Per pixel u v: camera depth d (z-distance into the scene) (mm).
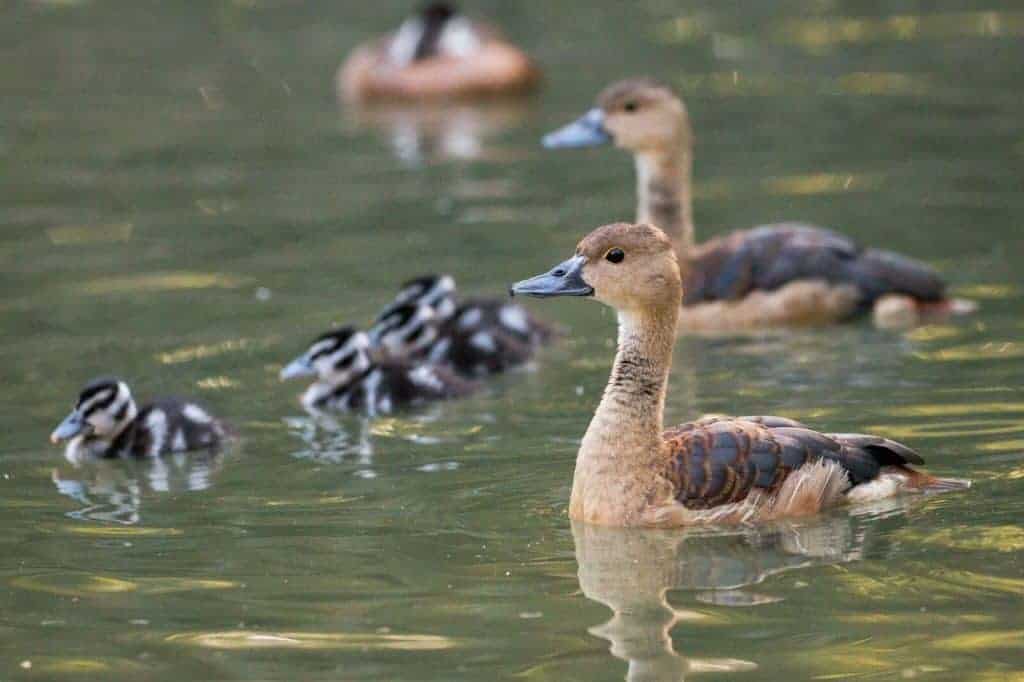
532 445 13633
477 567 10930
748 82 26328
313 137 24875
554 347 16625
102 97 26891
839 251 17375
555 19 31547
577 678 9266
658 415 11766
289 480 12961
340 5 33250
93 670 9539
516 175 22406
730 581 10570
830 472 11656
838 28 29406
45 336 16609
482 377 15820
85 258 19109
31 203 21453
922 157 21891
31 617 10297
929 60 26891
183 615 10266
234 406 14977
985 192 20344
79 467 13586
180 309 17375
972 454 12727
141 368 15742
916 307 17094
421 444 13812
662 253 11773
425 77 27109
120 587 10742
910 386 14578
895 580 10469
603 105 18125
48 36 30906
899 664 9336
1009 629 9719
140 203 21375
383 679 9320
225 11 32844
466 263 18484
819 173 21531
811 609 10078
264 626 10070
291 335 16625
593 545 11281
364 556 11180
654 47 29016
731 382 15039
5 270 18703
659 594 10367
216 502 12477
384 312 16562
